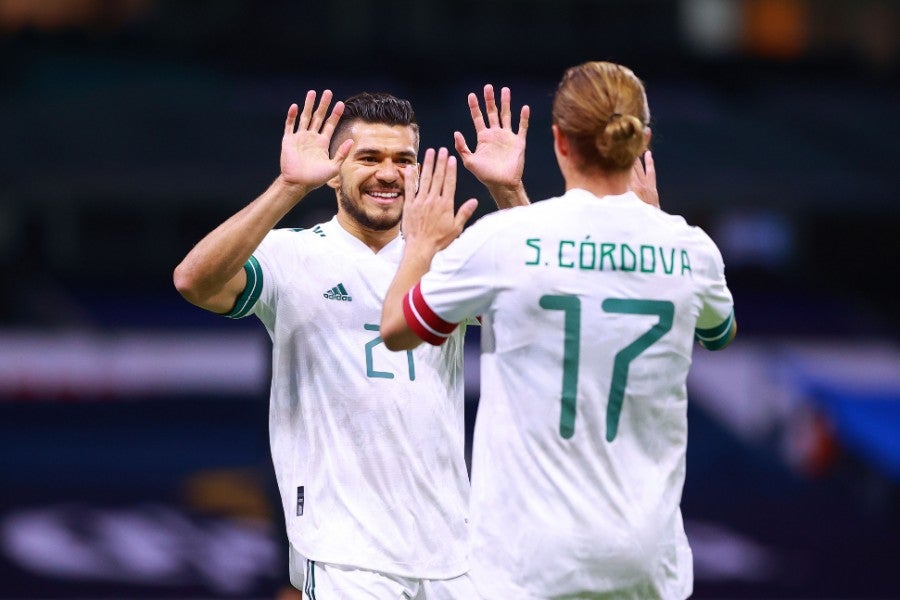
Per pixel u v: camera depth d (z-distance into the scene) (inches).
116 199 2128.4
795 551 1369.3
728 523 1418.6
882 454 1568.7
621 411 473.1
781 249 2258.9
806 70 2496.3
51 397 1537.9
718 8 2458.2
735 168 2146.9
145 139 2047.2
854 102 2452.0
